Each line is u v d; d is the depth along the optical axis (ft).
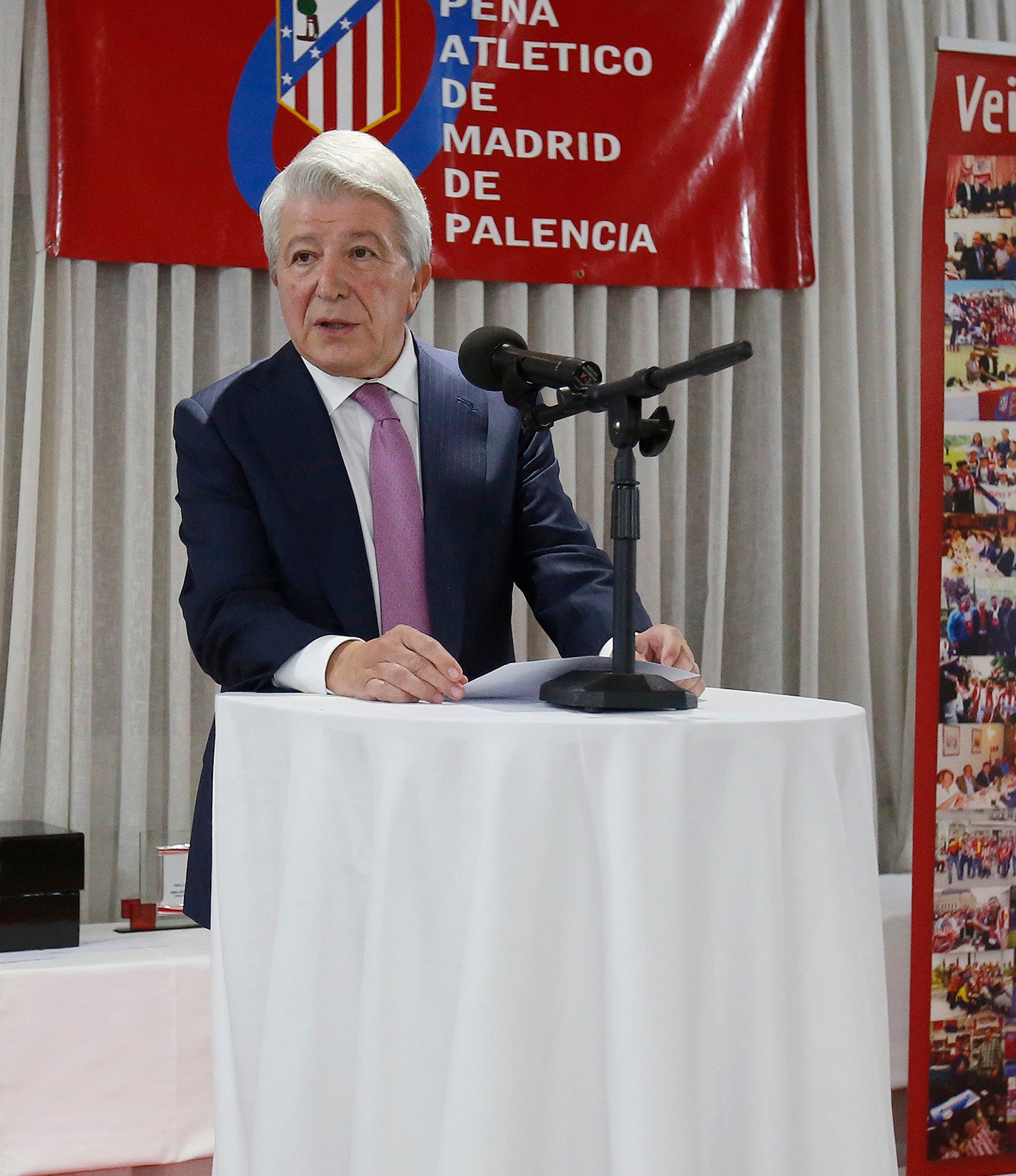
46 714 9.80
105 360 10.01
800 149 10.80
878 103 11.12
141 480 9.80
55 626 9.63
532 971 3.28
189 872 5.25
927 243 8.08
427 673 3.98
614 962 3.27
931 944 8.19
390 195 5.18
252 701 3.99
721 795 3.40
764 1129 3.37
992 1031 8.30
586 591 5.37
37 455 9.55
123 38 9.59
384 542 5.18
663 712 3.75
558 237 10.36
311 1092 3.51
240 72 9.78
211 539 5.16
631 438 3.85
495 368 4.33
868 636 11.21
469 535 5.32
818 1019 3.51
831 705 4.11
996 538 8.19
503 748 3.30
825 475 11.28
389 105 10.05
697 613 11.18
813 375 10.96
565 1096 3.31
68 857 8.30
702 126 10.61
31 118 9.64
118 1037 7.77
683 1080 3.25
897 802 11.10
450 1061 3.28
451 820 3.36
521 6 10.27
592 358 10.59
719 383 10.86
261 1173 3.51
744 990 3.41
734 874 3.41
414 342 5.70
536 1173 3.27
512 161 10.28
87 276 9.71
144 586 9.80
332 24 9.95
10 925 8.13
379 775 3.43
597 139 10.43
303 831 3.57
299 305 5.18
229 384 5.49
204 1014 7.95
